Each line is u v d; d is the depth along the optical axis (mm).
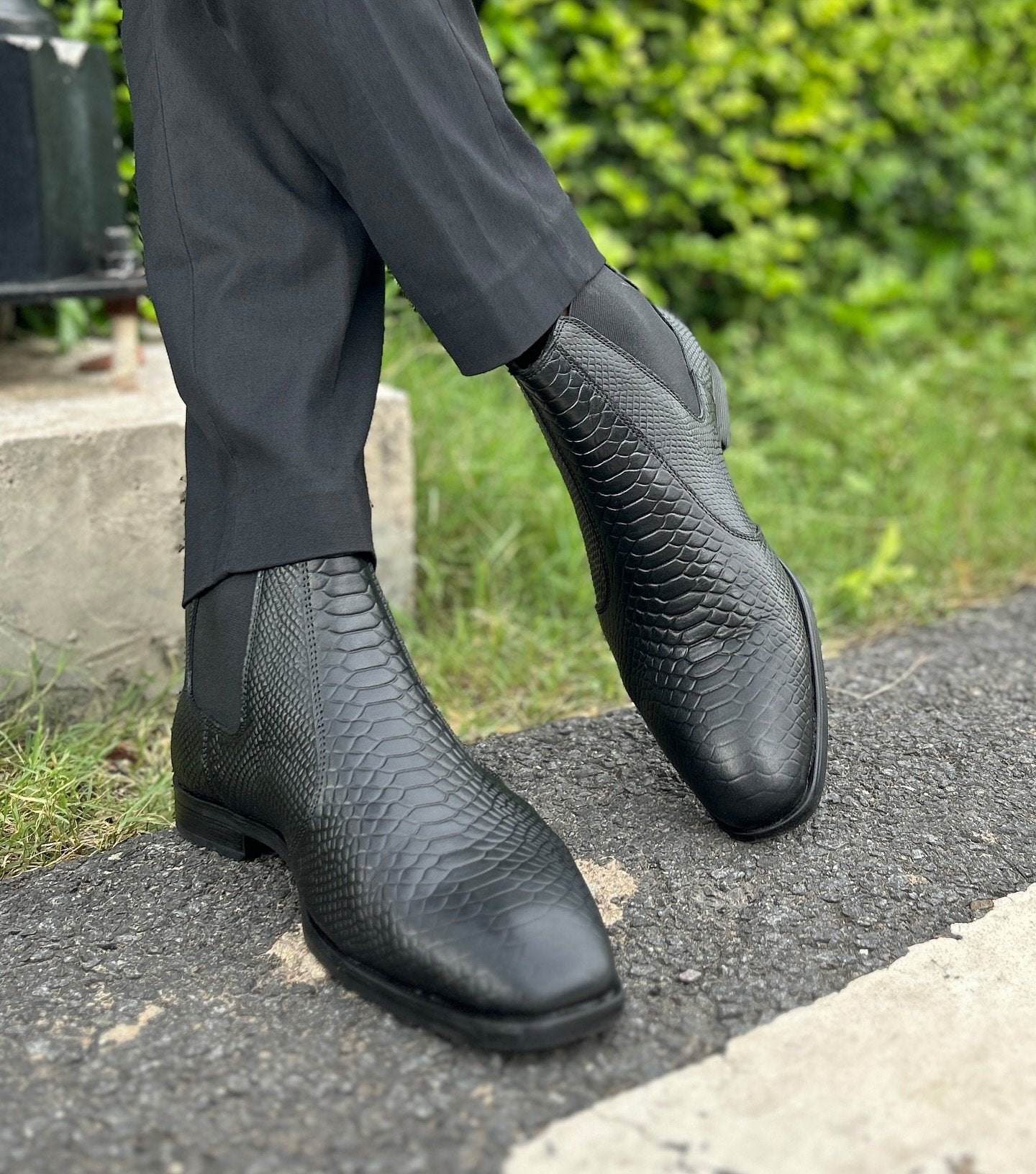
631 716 1464
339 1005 963
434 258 994
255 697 1035
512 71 2473
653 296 2773
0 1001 990
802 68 2812
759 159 2938
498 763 1347
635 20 2666
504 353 1023
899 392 2711
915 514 2254
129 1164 807
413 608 1813
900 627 1865
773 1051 899
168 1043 927
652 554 1106
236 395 1002
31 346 1972
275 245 1002
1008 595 2014
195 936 1067
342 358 1057
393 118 950
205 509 1069
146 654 1563
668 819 1214
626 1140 812
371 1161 801
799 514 2199
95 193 1643
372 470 1714
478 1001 864
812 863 1140
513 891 902
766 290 2834
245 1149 816
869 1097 852
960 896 1100
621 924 1049
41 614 1464
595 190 2738
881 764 1330
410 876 920
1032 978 986
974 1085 865
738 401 2725
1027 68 3324
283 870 1162
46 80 1556
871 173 3080
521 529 2002
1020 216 3277
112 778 1380
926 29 3055
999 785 1298
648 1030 924
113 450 1487
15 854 1224
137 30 1010
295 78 950
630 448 1087
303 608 1018
